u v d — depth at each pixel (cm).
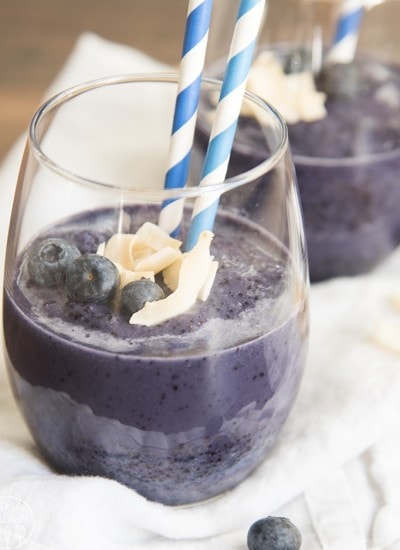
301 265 43
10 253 43
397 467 46
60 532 41
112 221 42
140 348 40
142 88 48
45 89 66
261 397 42
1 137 62
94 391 40
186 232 42
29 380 42
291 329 42
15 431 46
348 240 55
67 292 41
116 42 70
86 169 53
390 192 54
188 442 42
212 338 40
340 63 55
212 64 58
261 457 45
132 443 42
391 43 56
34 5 74
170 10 75
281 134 43
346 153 53
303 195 54
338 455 46
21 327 41
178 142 43
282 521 43
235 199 42
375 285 54
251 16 41
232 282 41
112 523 43
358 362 50
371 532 44
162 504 44
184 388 40
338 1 55
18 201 43
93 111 50
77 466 44
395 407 47
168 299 40
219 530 44
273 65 55
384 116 54
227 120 42
